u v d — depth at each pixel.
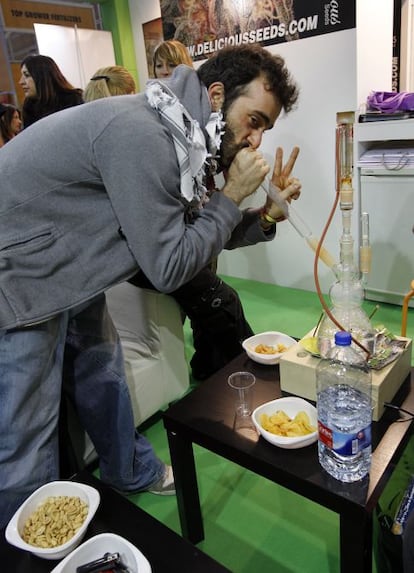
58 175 0.96
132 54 3.86
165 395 1.83
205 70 1.02
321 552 1.28
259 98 1.00
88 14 4.00
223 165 1.10
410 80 2.87
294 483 0.90
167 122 0.94
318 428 0.91
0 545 0.92
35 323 1.02
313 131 2.75
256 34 2.81
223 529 1.38
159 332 1.75
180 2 3.13
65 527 0.91
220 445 1.00
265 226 1.32
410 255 2.60
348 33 2.45
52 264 1.00
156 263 0.97
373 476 0.86
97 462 1.66
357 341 1.01
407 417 1.00
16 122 2.76
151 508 1.47
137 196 0.91
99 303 1.34
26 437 1.09
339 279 1.11
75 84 3.66
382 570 1.04
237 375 1.20
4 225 0.97
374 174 2.55
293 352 1.12
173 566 0.84
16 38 3.81
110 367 1.35
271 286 3.32
